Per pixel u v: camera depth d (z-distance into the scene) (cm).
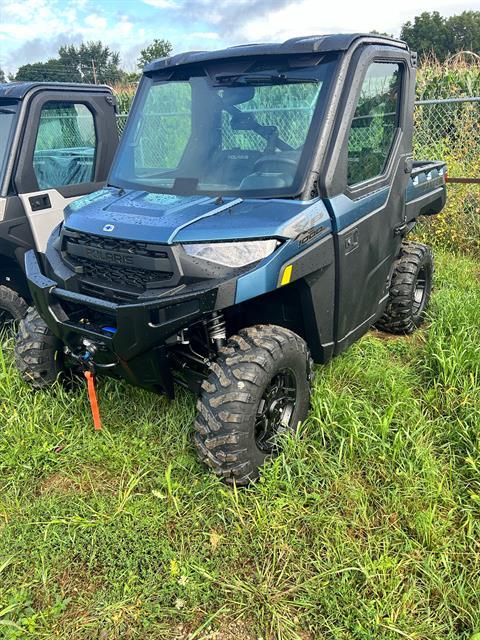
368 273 353
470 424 329
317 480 287
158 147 340
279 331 291
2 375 359
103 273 289
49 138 452
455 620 224
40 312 305
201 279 258
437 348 393
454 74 848
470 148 722
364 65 309
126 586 235
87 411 348
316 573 243
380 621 219
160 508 277
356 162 327
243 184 300
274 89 307
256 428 293
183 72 339
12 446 318
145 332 261
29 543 259
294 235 271
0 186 419
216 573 241
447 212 698
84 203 324
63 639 218
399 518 270
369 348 427
